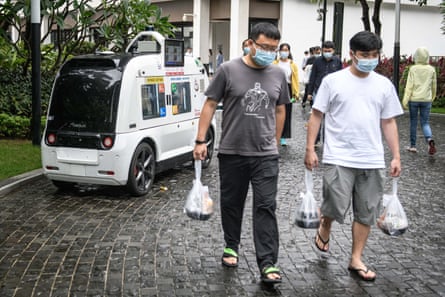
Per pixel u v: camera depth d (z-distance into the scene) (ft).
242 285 17.39
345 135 17.67
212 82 17.69
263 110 17.57
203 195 18.43
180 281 17.63
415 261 19.63
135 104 27.61
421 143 45.75
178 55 31.17
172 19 110.32
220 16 103.86
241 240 21.40
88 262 19.12
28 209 25.25
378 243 21.35
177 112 31.17
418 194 29.01
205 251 20.24
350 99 17.60
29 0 40.47
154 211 25.18
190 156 32.65
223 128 18.04
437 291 17.20
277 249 17.79
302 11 103.50
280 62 41.47
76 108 27.40
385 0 112.47
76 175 27.43
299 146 43.09
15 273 18.15
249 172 17.99
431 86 40.42
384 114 18.02
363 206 17.97
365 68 17.16
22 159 34.12
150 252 20.10
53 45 49.80
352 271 18.49
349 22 109.70
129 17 44.29
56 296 16.52
